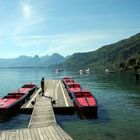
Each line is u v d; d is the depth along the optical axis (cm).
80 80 8775
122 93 4853
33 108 2806
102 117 2744
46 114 2395
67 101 3203
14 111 3083
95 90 5484
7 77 13262
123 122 2531
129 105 3519
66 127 2359
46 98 3378
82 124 2456
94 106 2683
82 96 3328
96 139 2011
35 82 8894
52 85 5222
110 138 2036
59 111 2856
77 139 2023
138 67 11906
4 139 1611
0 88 6856
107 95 4609
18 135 1694
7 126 2469
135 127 2341
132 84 6600
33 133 1736
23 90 4266
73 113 2872
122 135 2103
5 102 3055
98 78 9594
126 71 14038
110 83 7162
